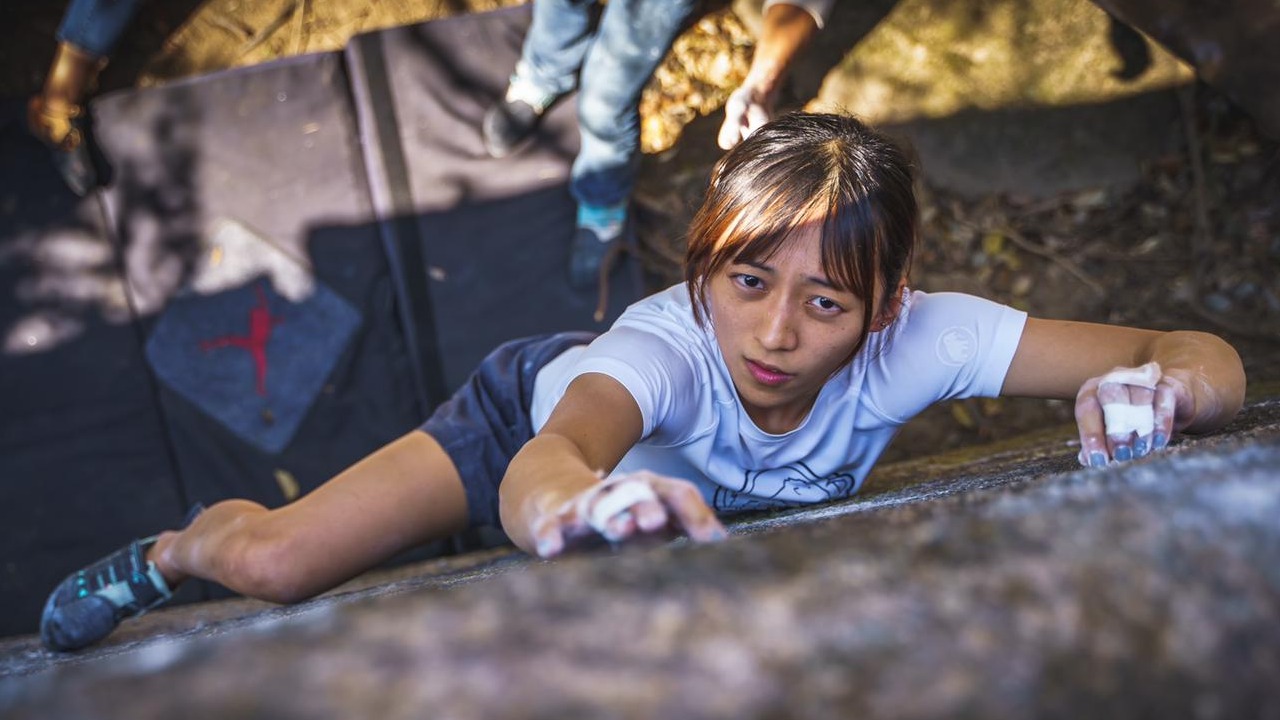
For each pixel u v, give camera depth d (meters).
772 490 1.91
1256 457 0.71
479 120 4.45
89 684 0.49
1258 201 4.66
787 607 0.52
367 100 4.41
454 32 4.43
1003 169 4.77
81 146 4.32
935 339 1.77
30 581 4.49
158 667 0.50
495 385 2.21
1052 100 4.74
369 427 4.60
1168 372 1.52
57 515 4.49
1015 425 4.40
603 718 0.43
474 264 4.51
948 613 0.50
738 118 3.31
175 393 4.52
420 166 4.46
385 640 0.51
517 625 0.52
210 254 4.46
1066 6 4.68
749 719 0.42
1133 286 4.61
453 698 0.44
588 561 0.63
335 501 2.06
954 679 0.45
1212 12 3.48
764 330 1.54
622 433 1.48
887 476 2.74
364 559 2.09
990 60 4.72
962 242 4.70
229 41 4.63
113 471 4.52
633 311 1.75
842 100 4.73
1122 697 0.44
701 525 0.90
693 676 0.46
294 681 0.47
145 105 4.36
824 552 0.59
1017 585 0.52
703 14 4.86
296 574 2.04
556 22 4.09
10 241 4.37
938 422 4.42
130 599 2.36
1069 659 0.46
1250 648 0.47
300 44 4.66
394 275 4.51
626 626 0.50
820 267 1.48
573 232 4.53
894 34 4.71
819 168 1.47
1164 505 0.61
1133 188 4.77
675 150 4.75
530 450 1.26
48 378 4.45
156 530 4.55
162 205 4.43
